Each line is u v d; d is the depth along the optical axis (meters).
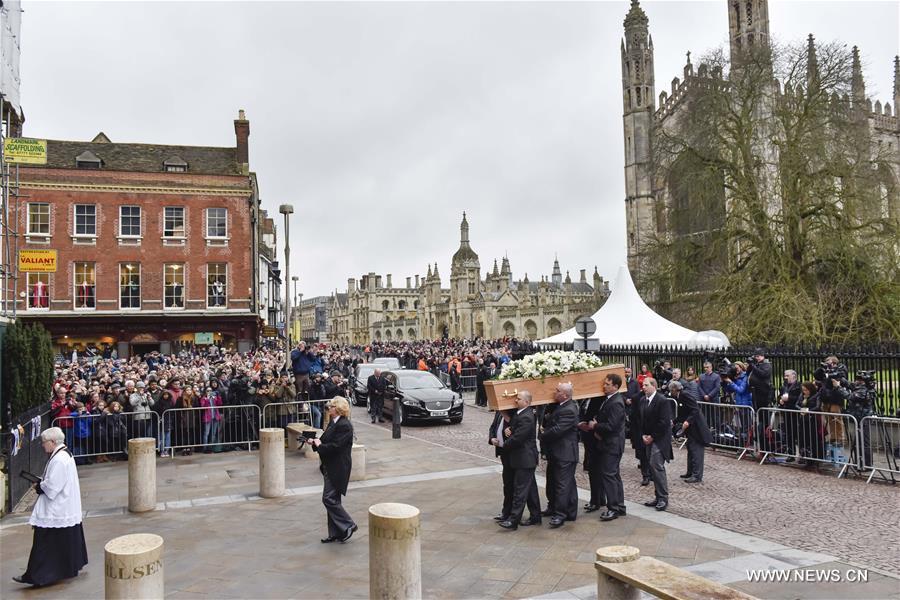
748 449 13.09
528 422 8.30
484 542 7.84
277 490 10.45
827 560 6.90
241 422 14.94
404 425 19.19
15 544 8.16
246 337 36.94
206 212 36.78
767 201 27.64
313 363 20.27
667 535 7.95
